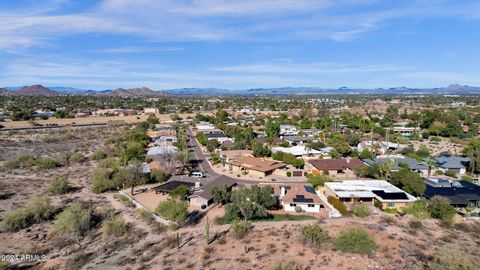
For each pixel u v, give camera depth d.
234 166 70.19
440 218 38.06
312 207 44.28
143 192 54.16
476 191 48.53
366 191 48.41
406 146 88.56
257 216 40.72
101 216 42.78
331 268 25.66
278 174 66.00
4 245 34.88
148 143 103.06
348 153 78.81
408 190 49.69
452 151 86.62
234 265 27.41
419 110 193.88
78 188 56.97
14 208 46.41
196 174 63.81
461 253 25.75
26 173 67.19
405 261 26.20
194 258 29.61
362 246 28.34
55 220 41.94
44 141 107.62
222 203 47.97
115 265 29.81
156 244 34.16
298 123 138.62
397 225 35.16
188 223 40.31
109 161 72.12
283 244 30.77
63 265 30.22
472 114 157.25
